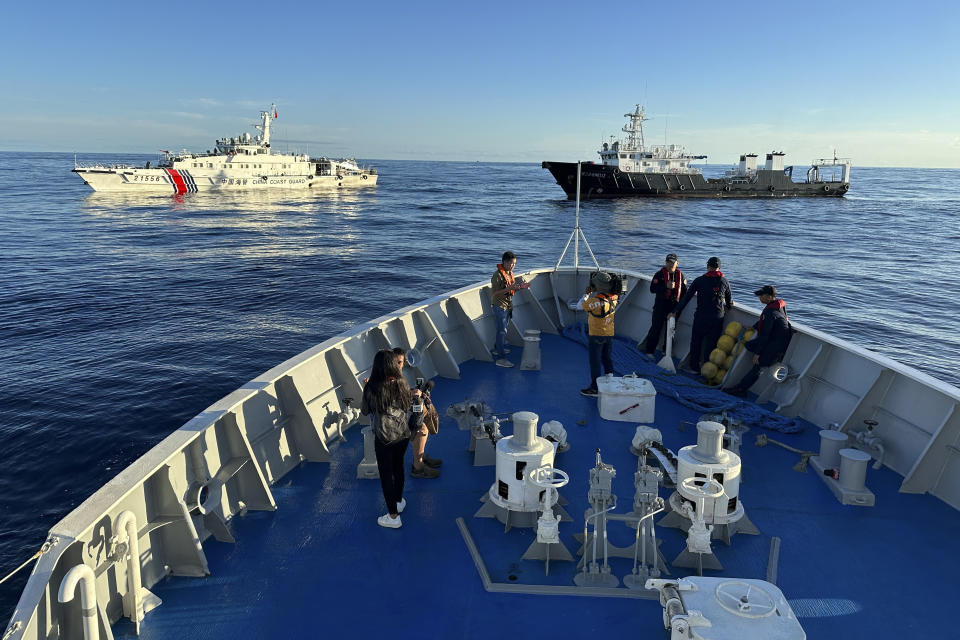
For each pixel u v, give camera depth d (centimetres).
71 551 310
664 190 8856
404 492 498
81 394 1606
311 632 340
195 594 370
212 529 428
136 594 339
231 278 3416
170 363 1881
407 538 432
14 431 1372
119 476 354
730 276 3722
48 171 17262
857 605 366
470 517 461
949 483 487
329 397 589
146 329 2306
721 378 745
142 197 8562
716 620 284
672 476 465
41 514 1059
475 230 6194
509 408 661
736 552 418
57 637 299
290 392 541
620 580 387
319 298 2933
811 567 402
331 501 480
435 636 337
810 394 648
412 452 572
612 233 5928
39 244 4600
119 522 329
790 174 10138
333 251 4588
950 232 6325
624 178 8631
